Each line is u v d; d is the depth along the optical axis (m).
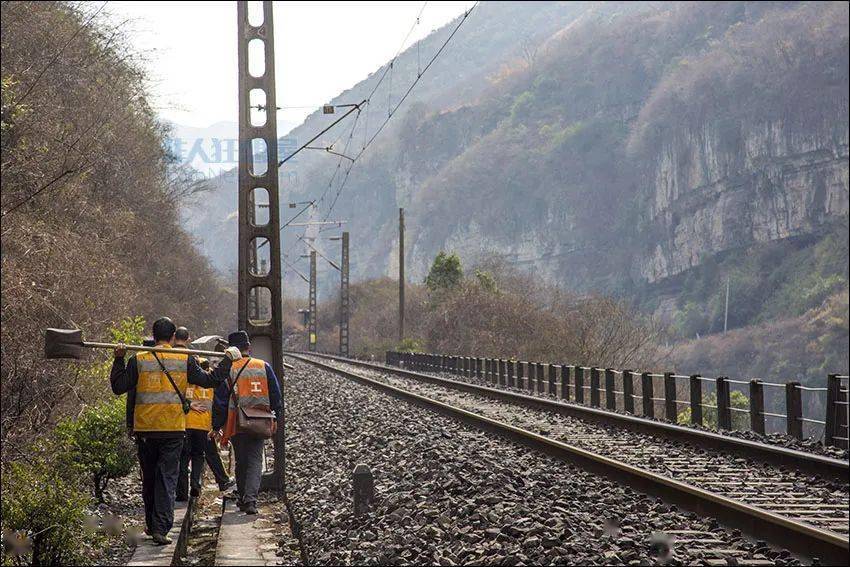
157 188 41.56
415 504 10.04
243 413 10.88
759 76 172.25
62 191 21.98
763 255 160.88
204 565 9.40
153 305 38.22
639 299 183.38
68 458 11.62
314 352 99.25
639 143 194.62
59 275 18.34
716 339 145.88
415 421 19.53
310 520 10.32
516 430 15.68
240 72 13.89
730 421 19.53
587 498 10.20
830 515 9.10
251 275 14.04
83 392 16.27
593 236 198.38
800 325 134.62
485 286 67.94
